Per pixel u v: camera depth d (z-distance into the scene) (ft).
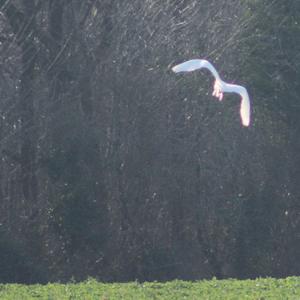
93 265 192.85
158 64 200.54
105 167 195.52
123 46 199.11
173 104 201.36
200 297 98.53
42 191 192.34
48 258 190.08
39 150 191.01
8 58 194.90
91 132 191.72
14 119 191.72
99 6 199.11
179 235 205.57
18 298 98.63
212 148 208.44
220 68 209.36
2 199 193.36
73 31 196.44
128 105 197.47
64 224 189.37
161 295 100.73
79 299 97.45
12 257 178.91
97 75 196.75
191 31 207.72
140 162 198.59
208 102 205.87
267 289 106.83
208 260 209.26
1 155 192.65
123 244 197.06
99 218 191.42
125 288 106.83
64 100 192.85
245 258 211.61
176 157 203.10
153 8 203.31
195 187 206.90
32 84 193.06
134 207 199.21
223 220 209.26
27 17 194.49
